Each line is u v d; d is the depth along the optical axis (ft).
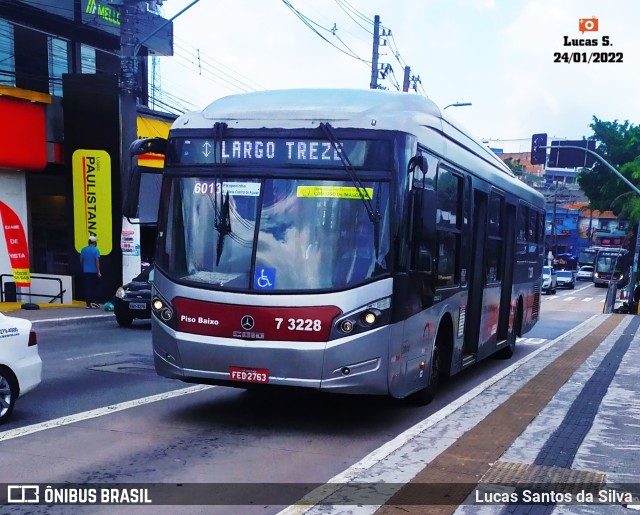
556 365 38.63
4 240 61.87
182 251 22.36
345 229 21.16
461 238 29.25
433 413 25.80
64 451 19.65
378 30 94.89
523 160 351.46
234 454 19.77
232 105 23.20
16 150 59.00
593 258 262.26
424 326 24.32
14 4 64.18
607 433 22.44
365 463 18.52
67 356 36.91
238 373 21.17
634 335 59.31
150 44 77.51
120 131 61.46
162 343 22.47
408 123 22.21
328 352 20.49
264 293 20.92
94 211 62.23
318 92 23.25
